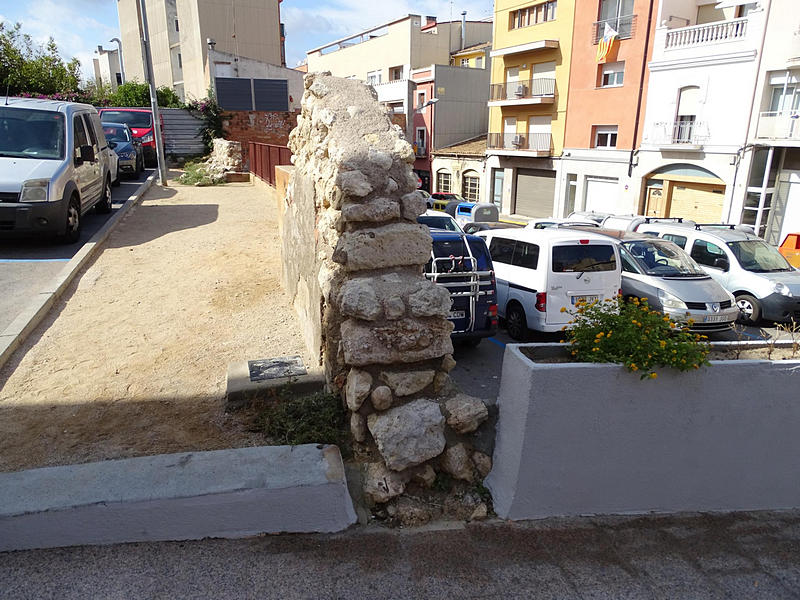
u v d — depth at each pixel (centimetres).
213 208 1373
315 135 546
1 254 898
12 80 2784
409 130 4172
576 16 2964
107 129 2008
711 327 1000
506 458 383
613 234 1228
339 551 339
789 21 2033
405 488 386
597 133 2973
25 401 472
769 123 2136
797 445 398
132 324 648
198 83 4194
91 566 311
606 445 373
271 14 4347
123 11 5716
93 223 1145
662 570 342
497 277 1030
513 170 3534
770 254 1218
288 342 599
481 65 4522
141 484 336
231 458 365
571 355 388
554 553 350
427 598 308
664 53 2505
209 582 307
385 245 406
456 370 843
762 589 332
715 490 398
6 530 313
